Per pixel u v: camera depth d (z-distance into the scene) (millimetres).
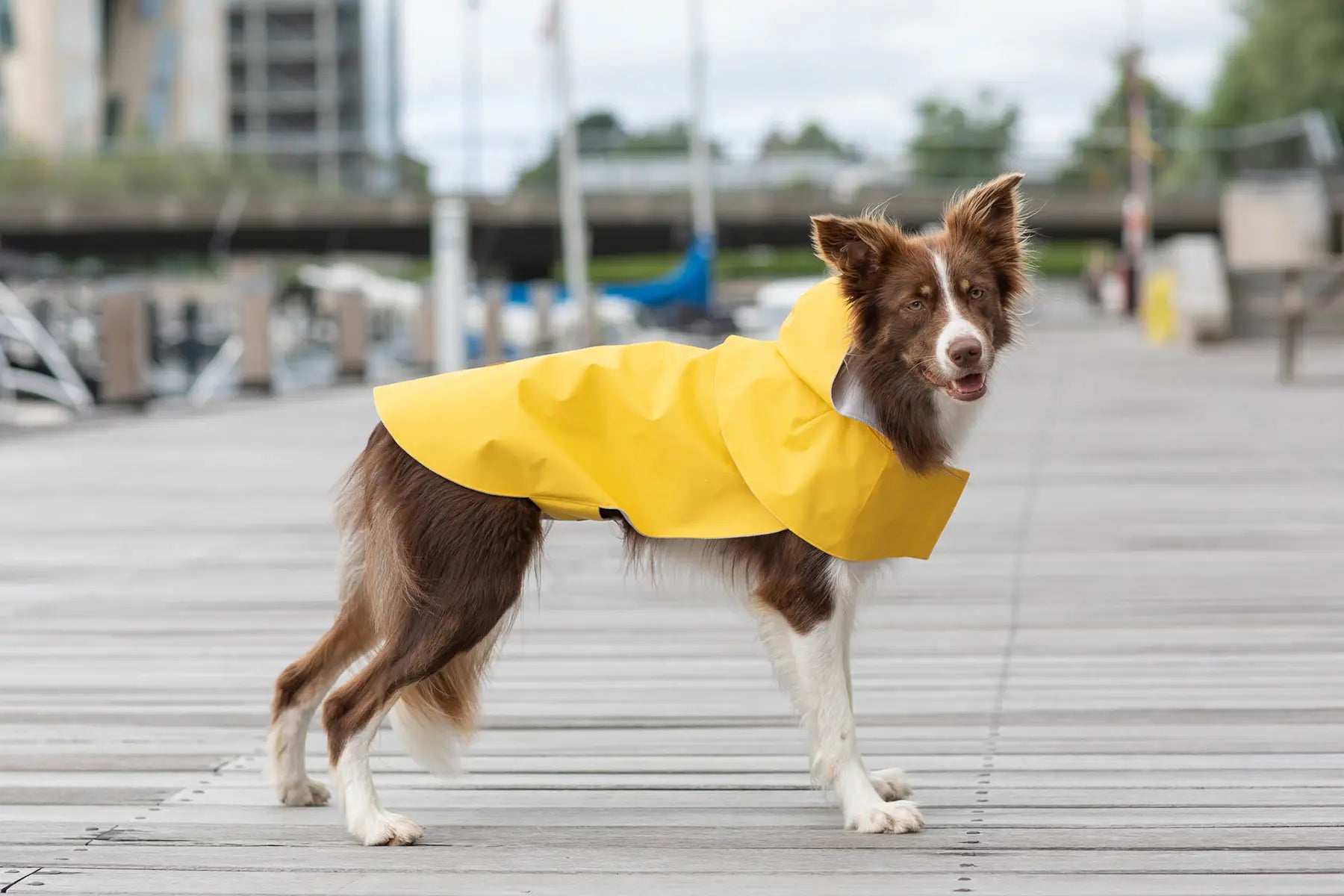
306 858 3277
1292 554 6867
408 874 3170
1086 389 15891
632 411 3582
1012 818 3463
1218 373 17234
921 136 43344
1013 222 3748
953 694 4613
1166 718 4289
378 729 3492
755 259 60594
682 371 3639
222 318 34594
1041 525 7844
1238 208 15844
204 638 5562
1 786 3803
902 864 3182
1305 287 21672
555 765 3971
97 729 4336
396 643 3484
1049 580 6402
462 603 3480
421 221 40906
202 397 17625
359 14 89688
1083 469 9945
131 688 4816
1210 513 8086
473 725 3598
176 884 3113
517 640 5422
